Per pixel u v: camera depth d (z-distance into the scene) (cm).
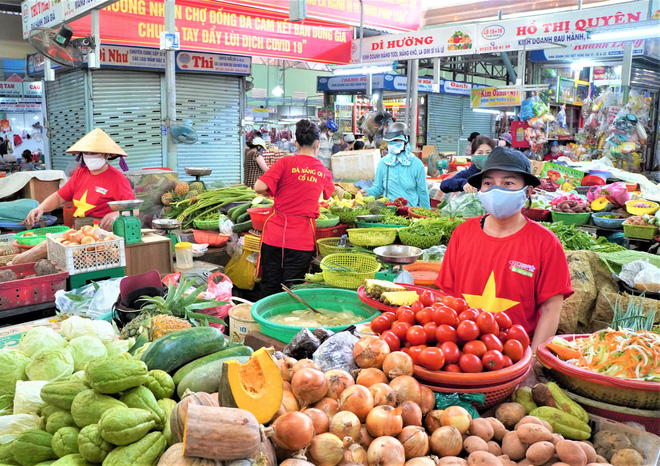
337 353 172
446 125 1677
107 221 443
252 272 536
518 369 163
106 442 136
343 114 1560
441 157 1074
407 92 1069
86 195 474
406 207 545
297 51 875
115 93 845
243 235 586
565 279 237
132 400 147
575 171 682
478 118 1798
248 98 2344
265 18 823
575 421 158
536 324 247
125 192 480
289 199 450
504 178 237
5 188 740
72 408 146
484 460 135
